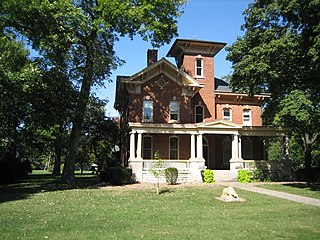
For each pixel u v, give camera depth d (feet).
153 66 98.48
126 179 82.28
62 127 118.52
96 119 132.36
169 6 80.48
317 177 96.17
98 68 78.38
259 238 26.17
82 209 40.96
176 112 100.12
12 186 82.17
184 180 89.56
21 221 32.60
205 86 109.81
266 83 81.92
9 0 60.34
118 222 32.37
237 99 113.39
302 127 75.82
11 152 101.45
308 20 66.28
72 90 73.97
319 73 69.87
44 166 289.33
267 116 103.71
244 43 88.58
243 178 86.79
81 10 70.74
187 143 101.19
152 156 98.94
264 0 81.41
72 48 74.59
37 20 64.80
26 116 78.13
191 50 110.83
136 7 74.23
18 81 61.00
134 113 96.94
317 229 29.84
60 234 26.99
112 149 146.72
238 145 95.25
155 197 54.34
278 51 69.77
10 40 65.72
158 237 26.11
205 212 39.04
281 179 94.02
